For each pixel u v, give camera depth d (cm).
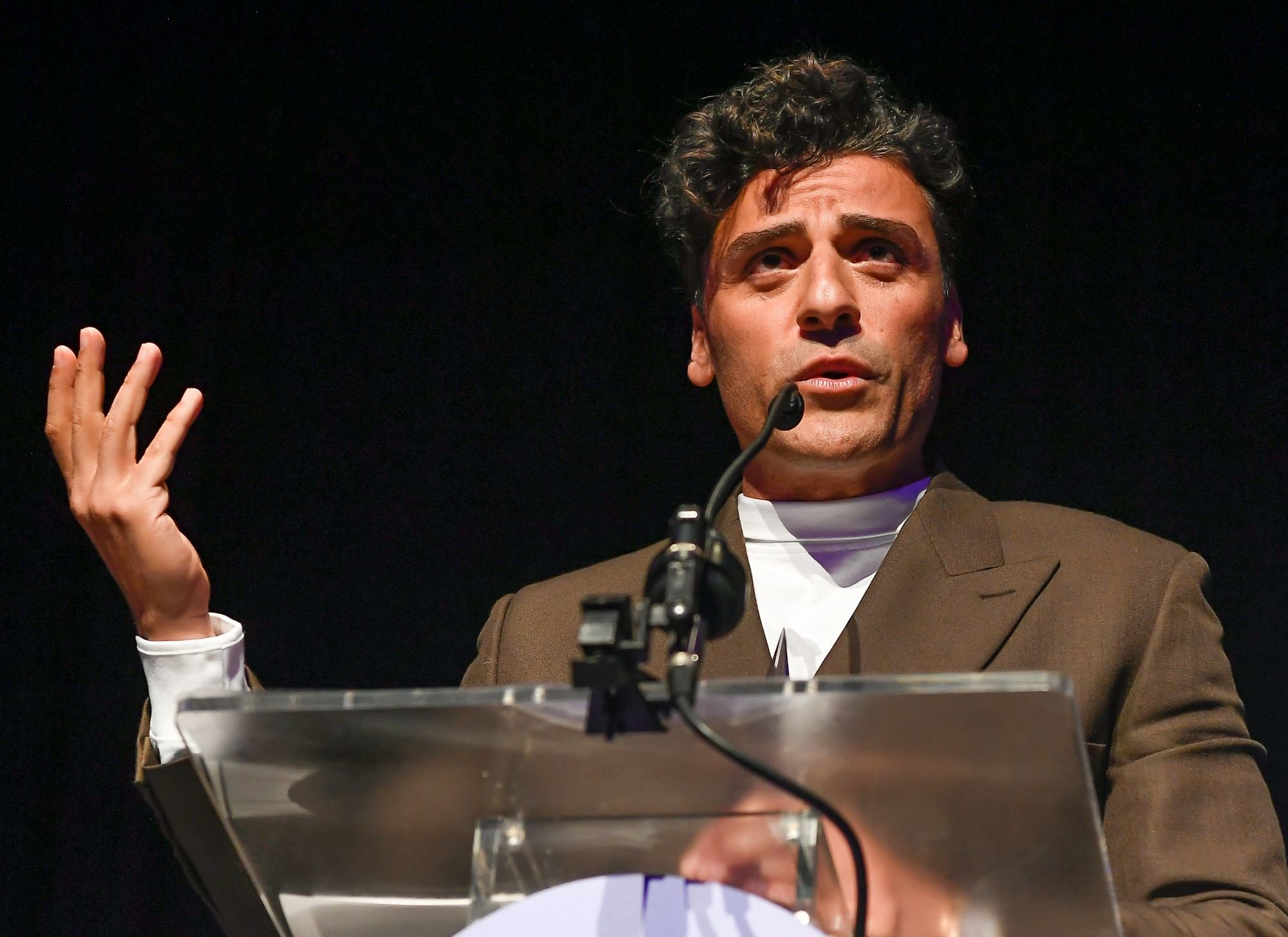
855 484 656
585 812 360
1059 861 345
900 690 310
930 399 652
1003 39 1202
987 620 575
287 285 1305
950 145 698
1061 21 1198
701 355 738
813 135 670
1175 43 1182
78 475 544
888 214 652
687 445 1261
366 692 330
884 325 637
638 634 339
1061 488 1138
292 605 1261
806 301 627
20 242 1283
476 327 1297
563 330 1290
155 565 532
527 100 1311
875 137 673
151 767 501
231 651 542
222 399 1284
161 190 1298
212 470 1274
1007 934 368
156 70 1307
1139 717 548
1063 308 1164
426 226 1311
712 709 321
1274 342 1129
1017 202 1183
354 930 407
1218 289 1146
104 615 1263
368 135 1317
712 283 685
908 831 349
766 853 351
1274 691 1065
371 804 367
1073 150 1183
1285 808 1035
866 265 647
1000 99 1197
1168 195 1166
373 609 1260
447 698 325
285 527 1273
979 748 323
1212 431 1124
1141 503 1122
